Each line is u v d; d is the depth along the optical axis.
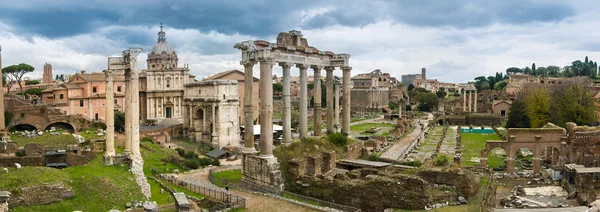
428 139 121.31
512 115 136.38
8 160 48.84
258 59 50.81
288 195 47.91
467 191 43.81
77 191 39.47
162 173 61.56
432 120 177.75
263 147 50.69
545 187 59.53
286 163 51.94
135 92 55.22
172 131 118.88
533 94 127.19
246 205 43.72
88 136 81.44
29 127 96.50
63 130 90.56
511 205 49.28
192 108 116.50
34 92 146.75
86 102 119.06
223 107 109.06
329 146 62.91
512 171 69.75
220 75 145.88
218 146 108.00
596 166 65.94
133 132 55.03
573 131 68.00
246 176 53.38
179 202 31.92
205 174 63.50
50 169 42.31
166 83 132.12
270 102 50.84
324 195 46.84
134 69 54.91
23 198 35.50
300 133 61.84
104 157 53.03
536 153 69.06
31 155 52.44
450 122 176.62
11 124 92.25
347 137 68.56
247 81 53.16
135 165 52.09
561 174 63.75
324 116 171.38
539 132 69.25
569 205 49.84
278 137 108.50
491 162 79.56
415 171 47.78
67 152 54.59
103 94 123.06
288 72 57.25
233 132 111.31
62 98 117.50
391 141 115.81
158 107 131.25
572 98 111.62
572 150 67.31
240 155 94.06
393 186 42.44
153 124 127.44
